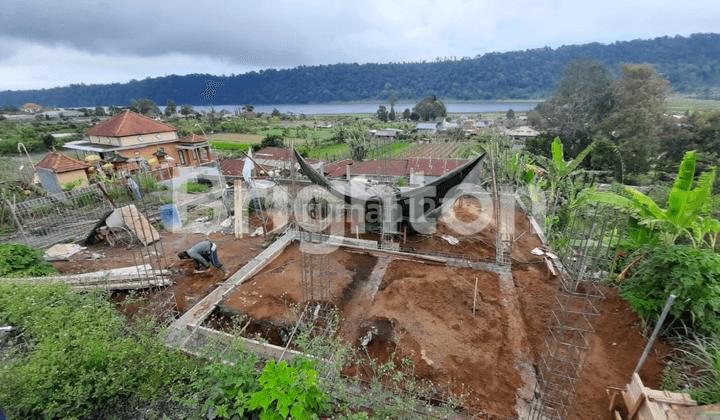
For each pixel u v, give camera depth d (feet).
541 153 124.88
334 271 33.40
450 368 21.70
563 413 17.92
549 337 24.03
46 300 22.52
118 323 21.18
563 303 27.20
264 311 27.48
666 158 109.70
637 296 22.85
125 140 87.30
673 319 21.90
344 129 194.70
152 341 19.21
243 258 36.50
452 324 25.63
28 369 15.24
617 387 19.70
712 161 83.35
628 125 110.93
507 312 27.35
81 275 30.25
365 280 32.53
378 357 23.08
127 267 32.86
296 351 22.45
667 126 110.32
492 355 22.82
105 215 38.93
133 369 17.13
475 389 20.42
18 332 20.80
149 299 28.78
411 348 23.36
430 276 31.99
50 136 169.58
